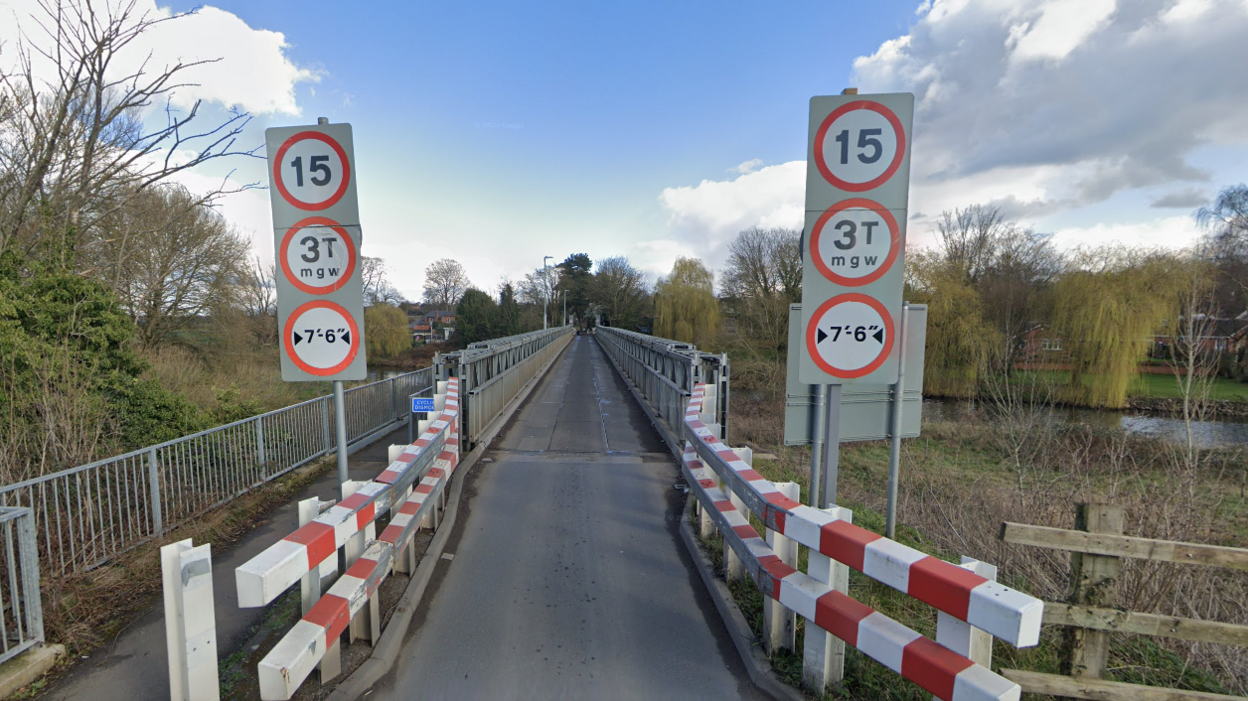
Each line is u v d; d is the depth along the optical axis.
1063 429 10.27
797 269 35.25
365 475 6.94
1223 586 4.27
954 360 21.58
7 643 2.72
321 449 7.60
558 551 4.34
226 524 5.13
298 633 2.15
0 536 3.38
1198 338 7.42
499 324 48.69
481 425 8.20
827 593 2.37
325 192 3.14
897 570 2.03
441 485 4.33
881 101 3.00
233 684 2.61
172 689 2.16
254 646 2.95
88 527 4.34
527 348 15.66
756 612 3.22
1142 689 2.46
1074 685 2.49
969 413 16.03
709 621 3.29
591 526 4.89
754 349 26.52
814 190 3.04
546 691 2.61
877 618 2.15
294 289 3.16
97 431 5.01
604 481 6.29
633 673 2.77
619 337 23.55
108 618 3.34
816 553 2.47
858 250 3.05
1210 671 3.38
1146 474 6.98
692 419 4.66
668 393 9.44
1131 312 17.80
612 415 11.14
